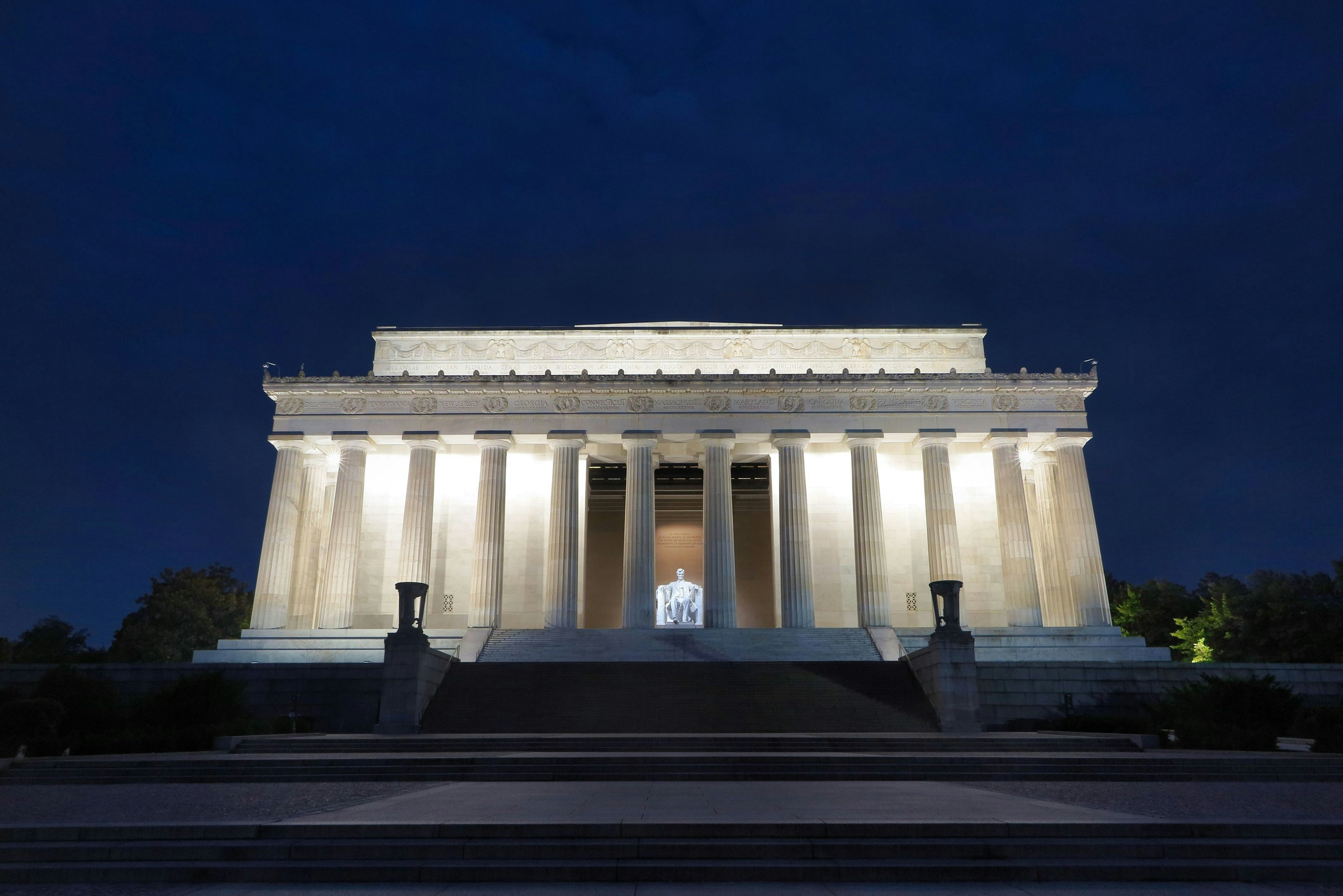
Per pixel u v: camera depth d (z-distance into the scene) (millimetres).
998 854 14836
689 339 68062
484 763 25969
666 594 70812
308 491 64750
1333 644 60531
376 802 19688
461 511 65750
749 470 79250
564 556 60531
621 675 42500
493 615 59094
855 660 48281
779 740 31062
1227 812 17953
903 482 66812
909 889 13539
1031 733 37438
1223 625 67500
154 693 40812
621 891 13461
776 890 13453
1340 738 30578
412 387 63219
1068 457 62688
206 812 18516
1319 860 14844
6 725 33781
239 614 88750
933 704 38531
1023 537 60688
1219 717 35750
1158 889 13617
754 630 54562
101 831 15641
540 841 15195
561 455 62500
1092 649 56156
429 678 39156
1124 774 25453
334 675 42781
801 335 68000
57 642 77438
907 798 20109
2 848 15148
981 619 64062
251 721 38594
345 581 60125
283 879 14273
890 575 64938
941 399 63531
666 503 80125
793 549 60719
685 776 25438
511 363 67875
